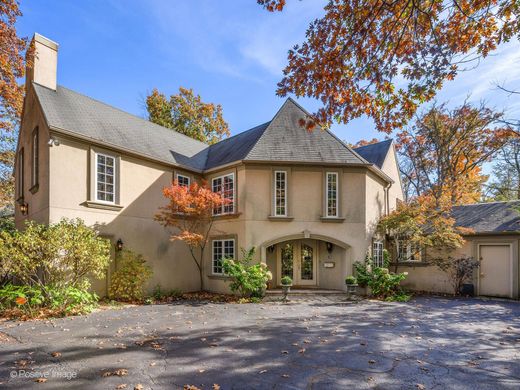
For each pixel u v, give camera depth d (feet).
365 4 16.79
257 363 16.62
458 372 15.67
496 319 27.73
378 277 40.65
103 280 37.27
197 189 41.37
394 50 17.52
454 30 16.79
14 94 44.68
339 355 17.98
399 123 19.36
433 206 45.91
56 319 26.45
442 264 45.68
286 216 42.65
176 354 17.88
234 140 56.03
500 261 42.65
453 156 75.46
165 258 43.42
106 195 38.45
